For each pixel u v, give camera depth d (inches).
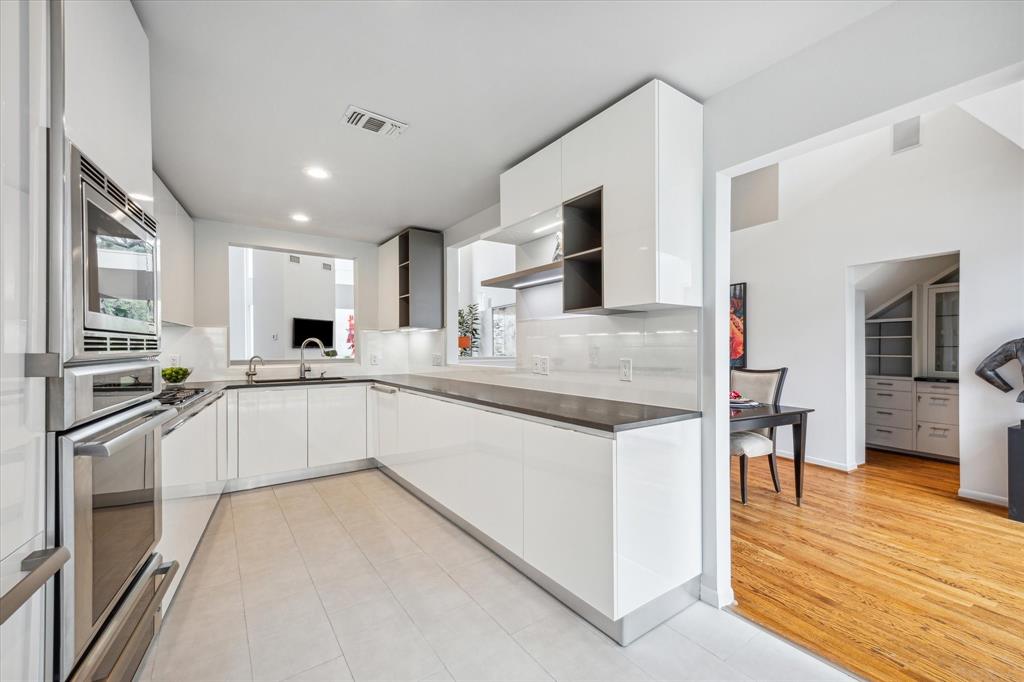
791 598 80.3
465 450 101.4
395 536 105.4
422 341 183.9
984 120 90.7
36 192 34.0
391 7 58.3
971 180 140.9
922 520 118.1
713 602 77.6
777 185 193.3
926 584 85.3
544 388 115.1
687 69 71.9
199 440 95.4
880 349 215.3
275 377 166.6
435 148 100.3
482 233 145.4
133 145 54.1
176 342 146.1
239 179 116.9
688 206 76.8
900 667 62.8
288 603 77.9
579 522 70.3
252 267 272.8
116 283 46.9
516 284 118.0
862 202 167.0
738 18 60.6
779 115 69.7
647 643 67.7
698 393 79.7
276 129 91.2
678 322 82.8
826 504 130.6
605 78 74.7
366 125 90.0
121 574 47.6
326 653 65.3
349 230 169.0
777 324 191.9
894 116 59.7
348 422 156.8
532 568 85.4
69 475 36.6
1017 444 118.5
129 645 45.9
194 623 72.1
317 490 140.2
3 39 30.5
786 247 189.2
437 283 167.9
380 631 70.3
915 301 199.0
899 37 57.5
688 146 77.2
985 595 81.5
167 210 117.9
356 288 185.3
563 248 89.7
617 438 65.1
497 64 70.9
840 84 62.9
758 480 155.3
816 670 62.1
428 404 119.3
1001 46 50.0
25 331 32.9
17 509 31.7
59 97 36.0
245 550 98.3
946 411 183.0
